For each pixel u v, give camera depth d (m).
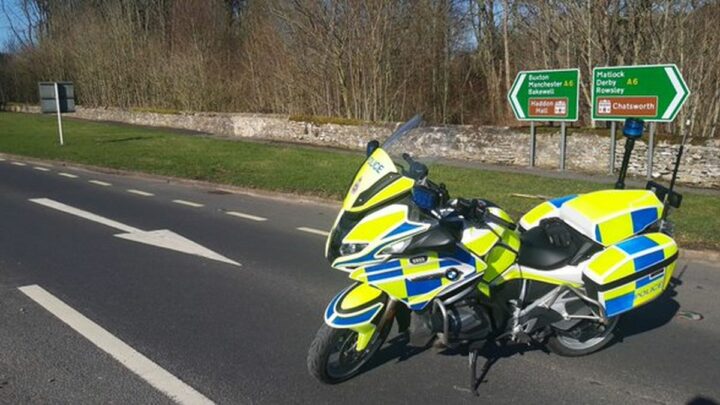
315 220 9.31
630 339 4.92
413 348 4.72
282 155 16.59
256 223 9.10
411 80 23.12
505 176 12.57
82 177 14.13
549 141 13.95
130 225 8.97
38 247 7.65
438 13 23.98
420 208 3.72
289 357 4.57
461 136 15.18
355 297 3.86
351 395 4.03
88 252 7.45
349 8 20.41
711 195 10.63
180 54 30.12
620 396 4.02
